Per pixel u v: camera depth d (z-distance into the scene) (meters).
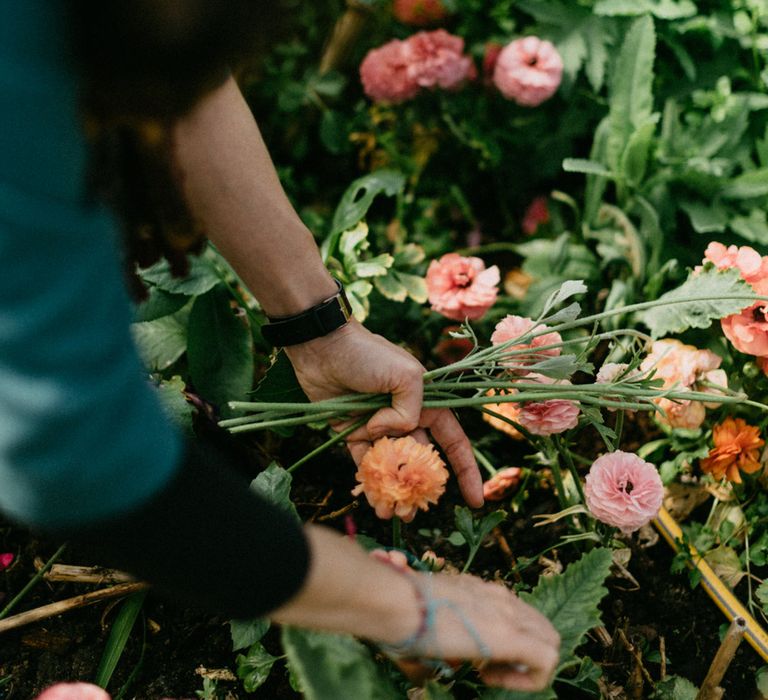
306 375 1.29
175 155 0.76
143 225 0.89
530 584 1.44
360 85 2.24
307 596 0.70
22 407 0.52
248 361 1.56
